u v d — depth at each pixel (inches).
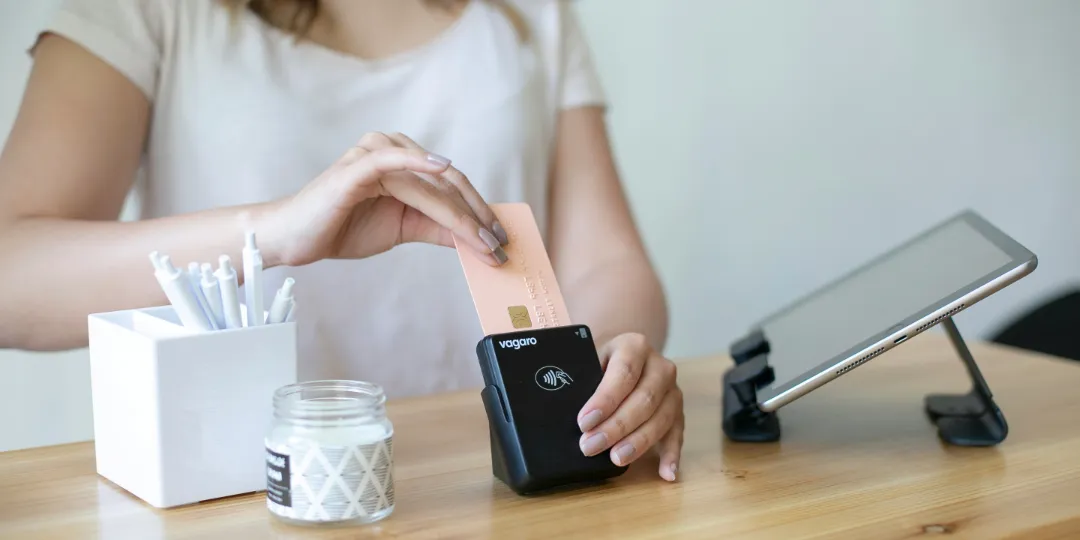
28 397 59.0
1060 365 46.5
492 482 30.0
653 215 80.8
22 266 38.6
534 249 33.1
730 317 86.7
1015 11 97.3
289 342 29.0
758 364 35.8
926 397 39.0
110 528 25.9
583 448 28.7
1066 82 101.9
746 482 30.2
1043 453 33.3
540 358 30.1
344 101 50.6
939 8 92.7
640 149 79.0
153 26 46.9
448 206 32.0
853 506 27.9
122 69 45.0
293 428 26.1
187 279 28.2
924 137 95.0
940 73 94.3
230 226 36.2
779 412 38.8
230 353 28.0
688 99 80.4
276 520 26.7
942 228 40.1
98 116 44.0
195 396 27.6
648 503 28.1
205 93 47.9
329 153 50.2
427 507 27.7
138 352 27.5
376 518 26.3
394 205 35.7
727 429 35.1
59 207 41.9
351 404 26.4
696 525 26.2
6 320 38.8
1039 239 104.5
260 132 48.2
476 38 52.9
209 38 48.0
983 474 31.0
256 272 29.0
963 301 31.2
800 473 31.1
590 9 74.4
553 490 29.3
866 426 36.8
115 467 29.5
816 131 87.9
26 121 43.1
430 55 52.3
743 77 82.6
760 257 87.3
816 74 86.7
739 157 84.0
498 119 52.9
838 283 41.4
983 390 34.7
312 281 50.8
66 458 32.5
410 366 53.8
